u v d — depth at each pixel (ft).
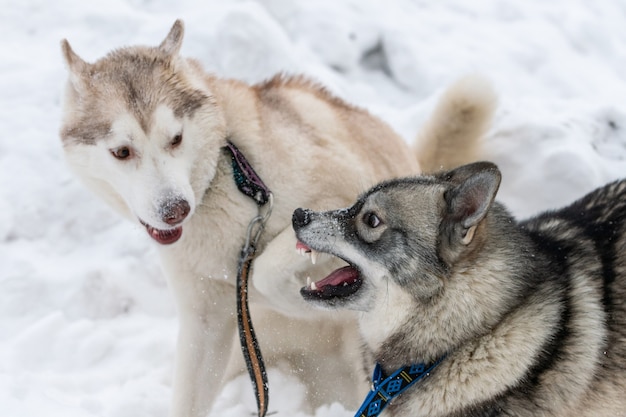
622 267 10.59
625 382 10.27
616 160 18.20
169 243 11.40
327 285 11.27
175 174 11.05
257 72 20.39
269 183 12.03
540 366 10.06
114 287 15.90
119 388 13.65
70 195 17.70
